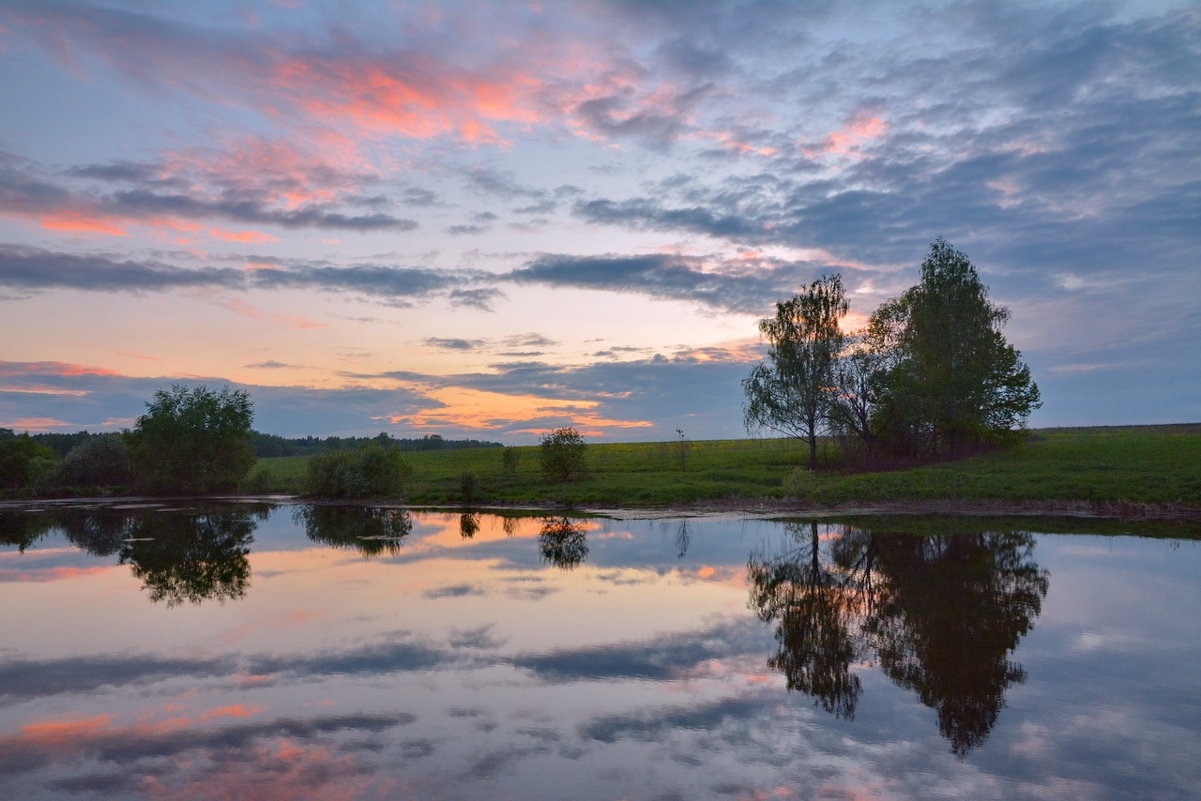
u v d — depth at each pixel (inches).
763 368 2079.2
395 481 1879.9
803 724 371.6
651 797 292.0
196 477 2143.2
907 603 649.6
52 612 646.5
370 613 622.5
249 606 657.0
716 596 686.5
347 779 308.3
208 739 354.3
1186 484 1352.1
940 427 1910.7
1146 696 411.5
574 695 415.8
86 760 331.0
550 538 1117.1
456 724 372.2
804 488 1510.8
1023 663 474.0
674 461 2380.7
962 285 1990.7
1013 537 1040.8
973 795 295.1
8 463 2233.0
